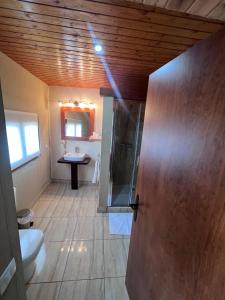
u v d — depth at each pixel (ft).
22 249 4.84
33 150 9.50
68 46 5.56
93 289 5.26
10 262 2.26
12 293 2.31
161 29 4.35
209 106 2.00
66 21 4.20
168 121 2.99
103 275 5.74
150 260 3.56
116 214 9.51
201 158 2.11
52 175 13.14
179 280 2.49
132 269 4.70
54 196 11.21
